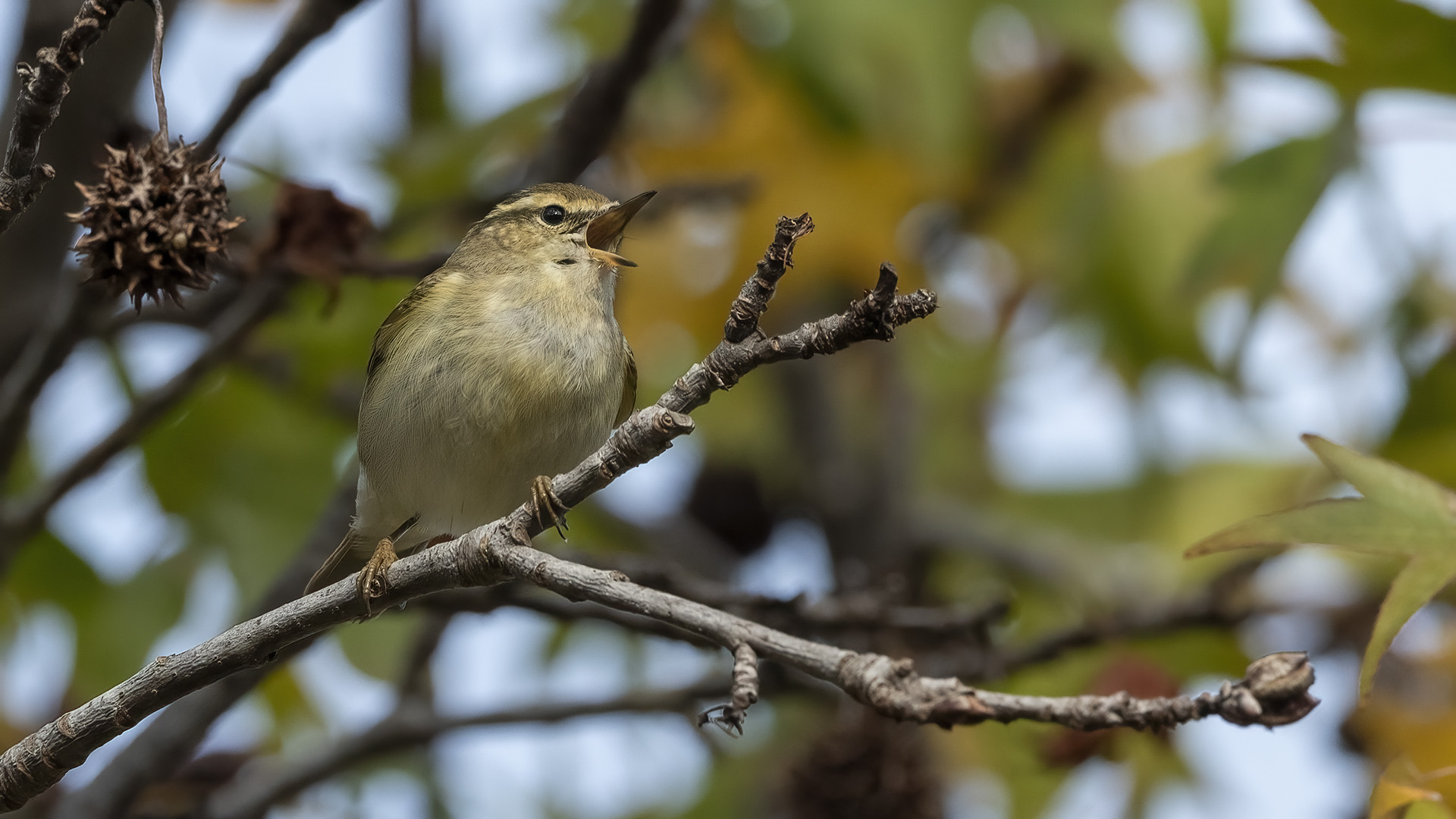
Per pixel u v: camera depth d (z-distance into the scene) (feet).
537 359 29.19
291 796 31.53
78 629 34.99
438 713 31.91
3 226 17.56
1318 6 27.71
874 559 43.24
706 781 41.60
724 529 47.21
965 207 42.34
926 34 36.40
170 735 29.55
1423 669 32.60
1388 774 18.42
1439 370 31.30
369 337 35.53
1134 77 41.11
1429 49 27.50
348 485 32.14
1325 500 18.19
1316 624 34.19
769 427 45.93
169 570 35.04
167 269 19.74
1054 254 41.60
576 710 31.73
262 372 35.53
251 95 25.08
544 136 36.81
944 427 48.21
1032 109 41.60
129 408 35.22
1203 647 35.40
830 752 31.63
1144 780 34.37
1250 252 30.71
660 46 30.60
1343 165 29.96
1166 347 40.88
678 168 38.22
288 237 28.17
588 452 29.96
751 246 38.14
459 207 34.76
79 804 29.19
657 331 40.09
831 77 36.37
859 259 37.55
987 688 33.42
